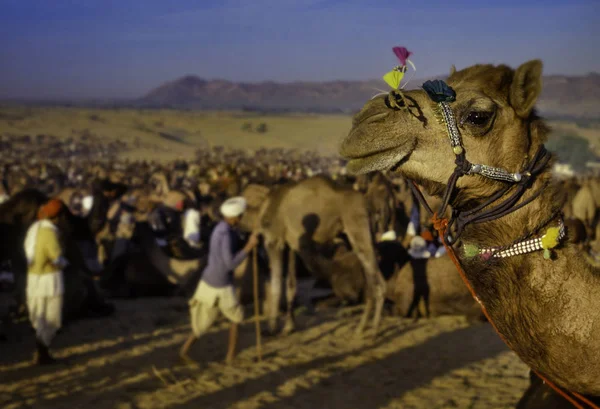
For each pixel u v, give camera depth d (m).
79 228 10.15
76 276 10.05
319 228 9.46
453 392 7.04
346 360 8.27
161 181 25.30
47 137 121.19
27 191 9.94
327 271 11.18
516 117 2.74
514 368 7.84
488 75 2.82
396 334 9.44
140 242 12.18
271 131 182.88
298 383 7.41
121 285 12.23
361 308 10.95
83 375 7.68
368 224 9.34
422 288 10.07
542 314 2.71
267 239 9.62
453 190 2.79
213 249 7.86
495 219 2.76
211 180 20.38
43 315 7.93
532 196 2.72
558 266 2.71
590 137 56.91
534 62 2.65
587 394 2.79
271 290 9.55
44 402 6.80
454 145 2.71
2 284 12.40
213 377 7.63
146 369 7.91
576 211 16.81
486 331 9.48
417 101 2.79
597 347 2.63
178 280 11.86
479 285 2.84
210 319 7.94
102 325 10.03
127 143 131.75
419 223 13.07
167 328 9.89
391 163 2.77
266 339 9.29
